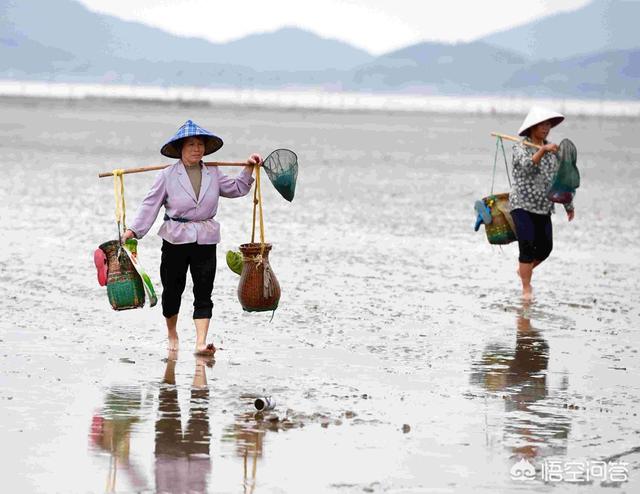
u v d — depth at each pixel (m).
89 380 23.75
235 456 18.77
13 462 18.11
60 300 33.03
